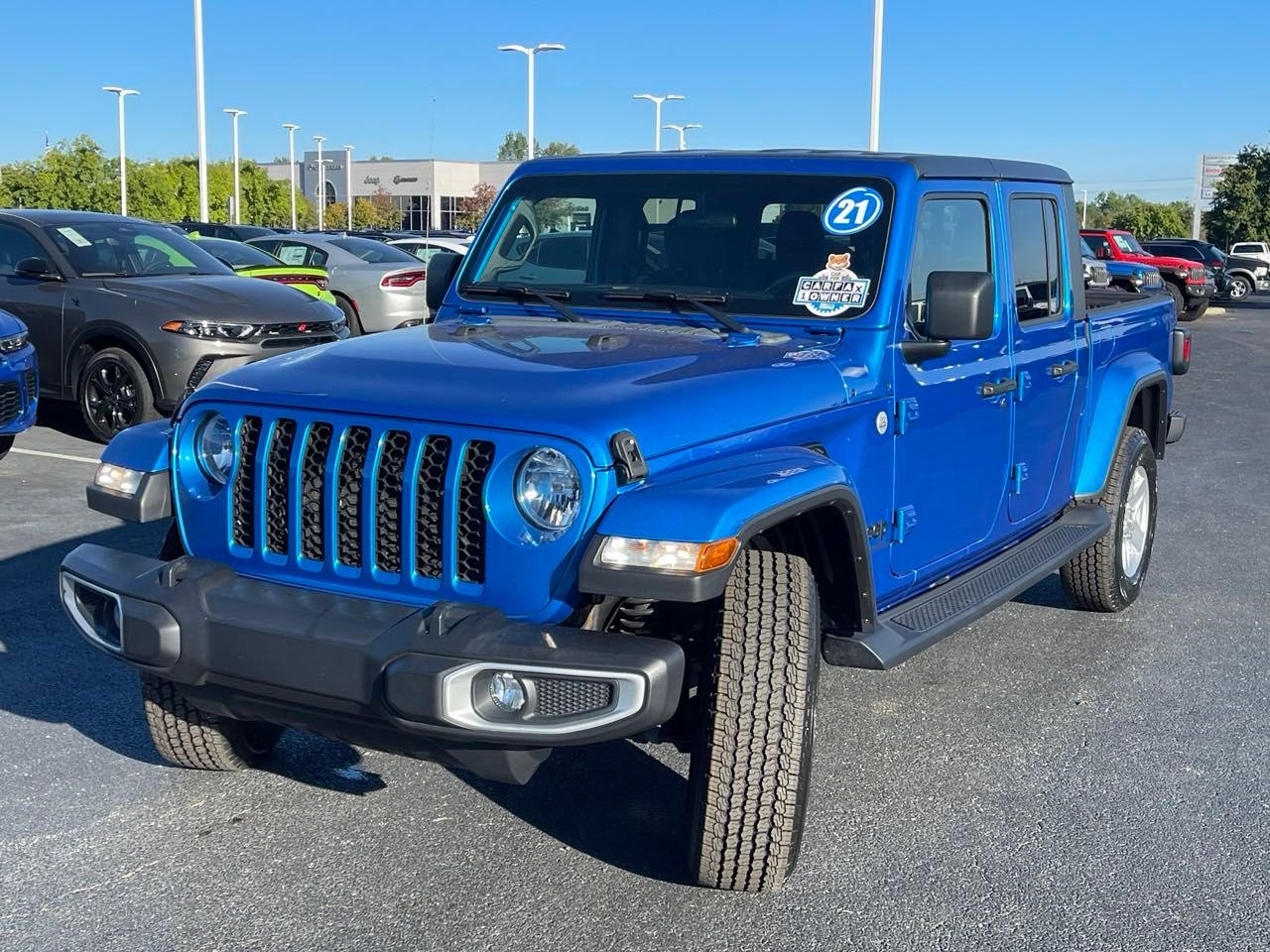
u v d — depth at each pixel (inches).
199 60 1278.3
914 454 177.8
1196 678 219.6
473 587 132.5
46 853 151.8
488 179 3836.1
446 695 122.0
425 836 158.1
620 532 124.3
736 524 125.3
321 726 135.6
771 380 151.3
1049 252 222.2
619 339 161.8
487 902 142.6
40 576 260.7
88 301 404.8
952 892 146.1
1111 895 145.9
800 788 136.7
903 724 197.0
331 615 130.5
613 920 139.1
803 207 177.5
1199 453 450.3
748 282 177.5
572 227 189.5
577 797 169.8
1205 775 179.5
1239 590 275.7
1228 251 1939.0
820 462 144.4
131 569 141.1
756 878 139.9
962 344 189.6
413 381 141.7
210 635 133.5
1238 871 152.0
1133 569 259.1
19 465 373.7
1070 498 240.1
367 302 652.1
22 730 187.2
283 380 146.4
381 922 138.2
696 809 138.5
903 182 174.9
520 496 129.6
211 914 139.3
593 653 122.1
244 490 145.0
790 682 134.3
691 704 149.6
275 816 162.6
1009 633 243.8
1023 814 166.4
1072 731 195.3
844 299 171.3
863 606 155.5
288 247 669.3
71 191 2050.9
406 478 133.1
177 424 149.7
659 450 133.1
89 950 131.9
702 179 183.0
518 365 146.2
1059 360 221.5
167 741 167.2
